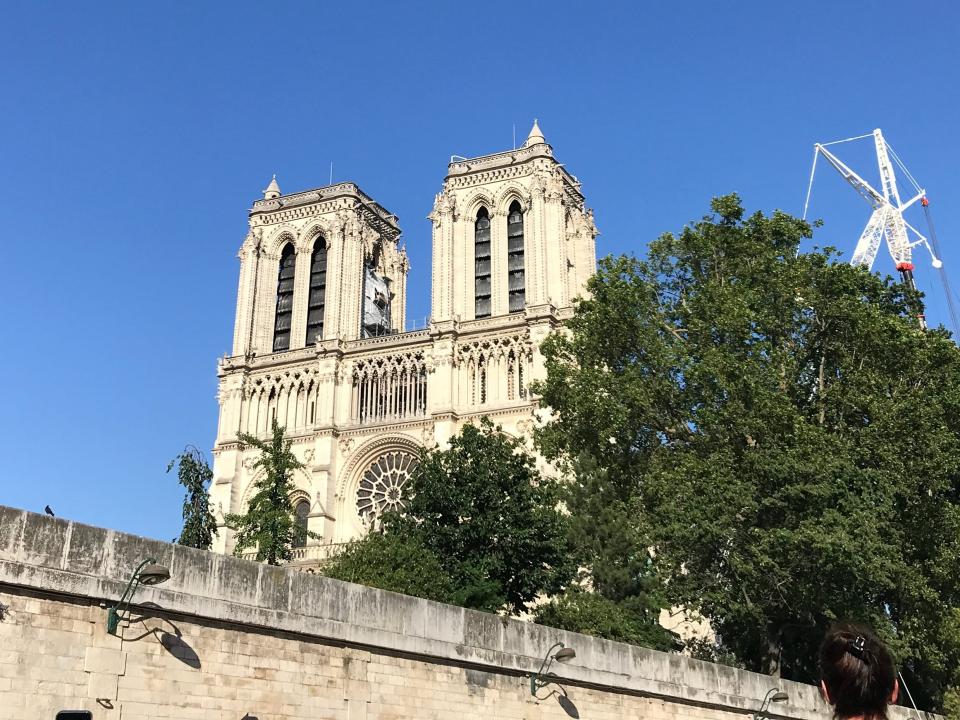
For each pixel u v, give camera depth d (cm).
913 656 5294
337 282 12031
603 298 6406
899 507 5306
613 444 6184
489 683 3247
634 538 5581
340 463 11188
